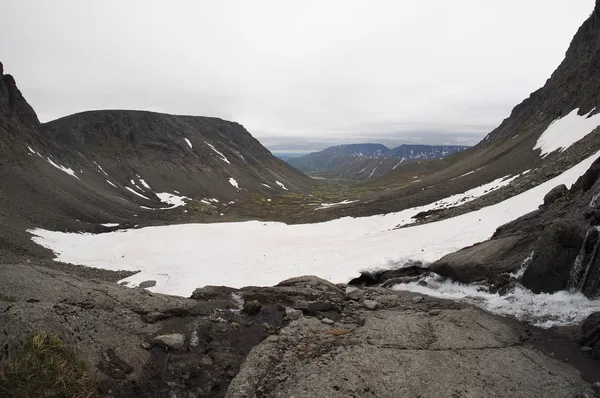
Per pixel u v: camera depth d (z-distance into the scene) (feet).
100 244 161.58
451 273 69.46
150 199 379.96
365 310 49.78
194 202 386.32
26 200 181.68
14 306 30.04
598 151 116.88
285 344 36.83
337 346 35.86
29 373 24.67
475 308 50.80
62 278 41.86
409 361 32.73
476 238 93.09
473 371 31.73
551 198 79.41
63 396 24.81
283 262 131.03
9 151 224.94
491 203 141.59
